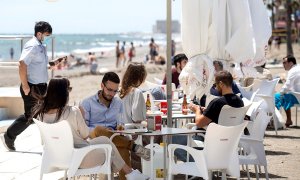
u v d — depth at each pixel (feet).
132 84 27.89
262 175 29.37
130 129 24.71
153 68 157.69
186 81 29.35
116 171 23.43
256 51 32.17
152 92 33.78
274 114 42.22
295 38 274.57
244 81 47.09
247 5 31.17
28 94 33.73
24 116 34.55
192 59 29.60
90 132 24.77
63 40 444.55
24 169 30.22
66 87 23.48
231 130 21.85
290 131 44.24
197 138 27.43
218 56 31.14
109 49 294.05
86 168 22.54
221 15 31.04
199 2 29.71
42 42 34.30
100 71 152.46
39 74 33.81
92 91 99.19
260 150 25.34
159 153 25.21
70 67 172.14
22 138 39.50
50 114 23.41
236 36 30.99
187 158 25.17
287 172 30.12
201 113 28.07
